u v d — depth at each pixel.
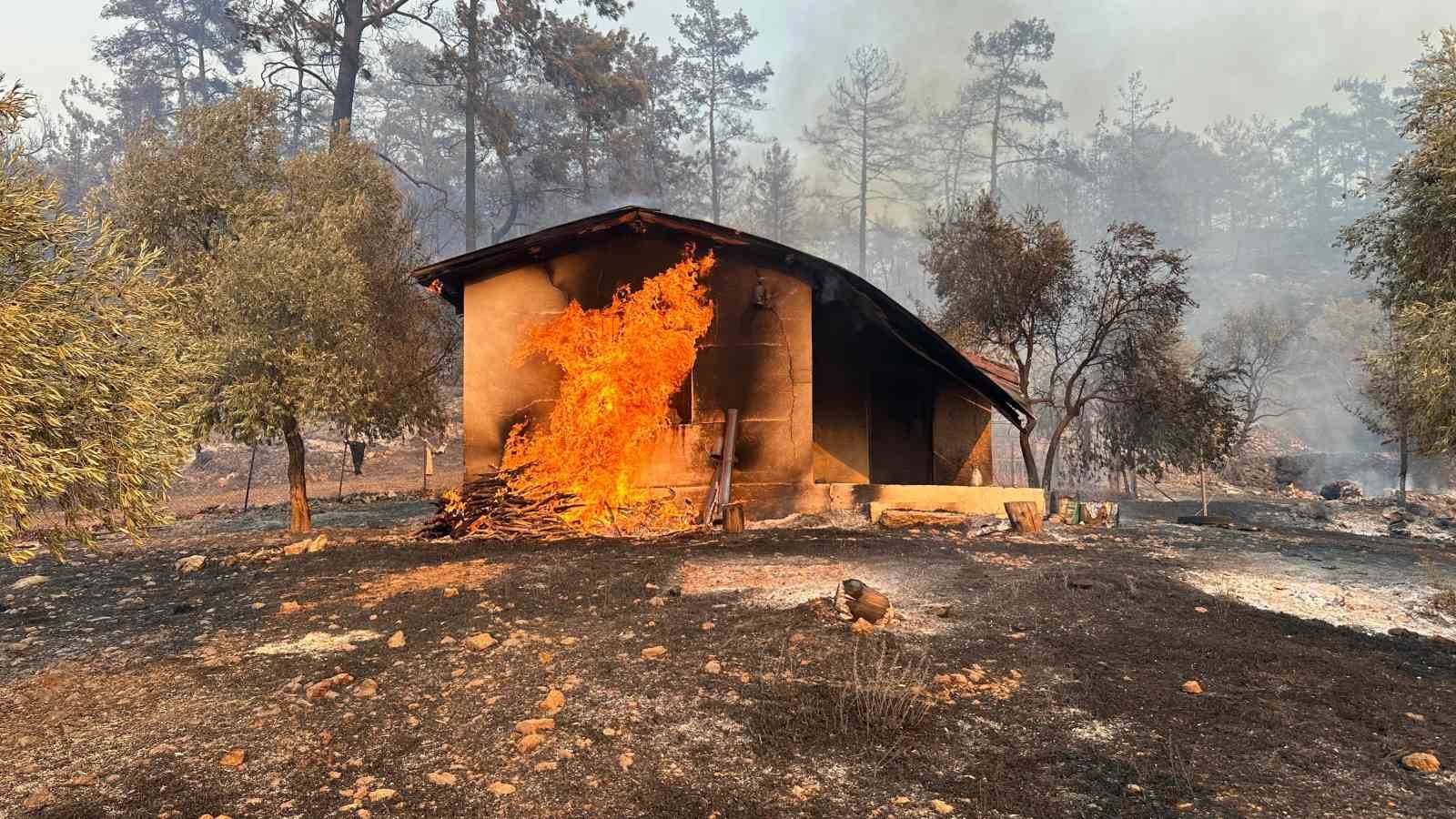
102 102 66.19
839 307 19.78
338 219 16.89
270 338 14.33
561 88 47.31
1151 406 20.92
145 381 6.93
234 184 17.11
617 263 15.80
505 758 5.07
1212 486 36.47
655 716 5.66
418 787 4.70
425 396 17.91
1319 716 5.68
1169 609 8.49
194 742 5.33
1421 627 8.06
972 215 22.69
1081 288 21.59
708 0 69.06
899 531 14.16
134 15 66.19
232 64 66.44
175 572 11.23
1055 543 12.95
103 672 6.72
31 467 5.96
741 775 4.81
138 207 16.08
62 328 6.43
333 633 7.82
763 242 15.46
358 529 16.03
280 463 29.53
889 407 19.94
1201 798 4.52
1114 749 5.14
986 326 21.95
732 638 7.36
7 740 5.39
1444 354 11.97
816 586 9.41
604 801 4.53
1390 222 14.73
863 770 4.88
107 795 4.61
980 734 5.35
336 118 42.00
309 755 5.12
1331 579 10.29
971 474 19.19
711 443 15.65
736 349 15.84
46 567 11.85
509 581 10.04
